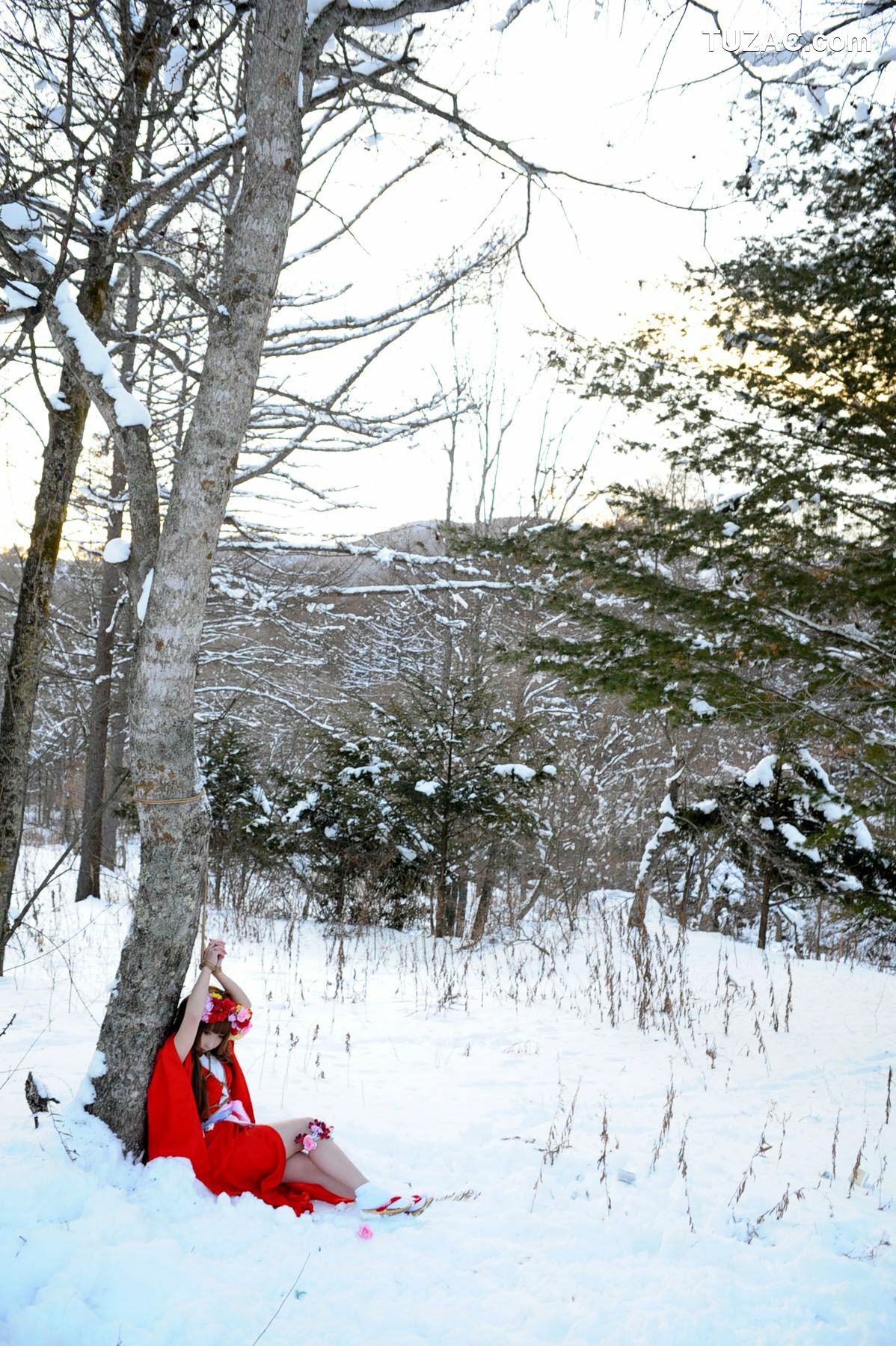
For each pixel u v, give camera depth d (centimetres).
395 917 1426
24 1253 313
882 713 812
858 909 1170
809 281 737
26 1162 370
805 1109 599
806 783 1211
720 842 1452
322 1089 576
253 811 1426
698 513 781
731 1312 338
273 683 1719
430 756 1395
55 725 1781
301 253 895
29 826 2984
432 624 1867
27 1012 701
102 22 487
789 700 782
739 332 768
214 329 383
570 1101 588
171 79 508
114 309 743
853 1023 833
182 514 385
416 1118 537
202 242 552
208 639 1697
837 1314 342
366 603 1964
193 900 411
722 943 1317
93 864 1422
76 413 723
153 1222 354
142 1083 405
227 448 385
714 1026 820
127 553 436
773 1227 420
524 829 1416
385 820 1372
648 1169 480
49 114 482
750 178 501
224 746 1482
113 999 410
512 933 1401
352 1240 377
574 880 1819
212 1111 414
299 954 1060
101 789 1449
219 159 553
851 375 745
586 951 1230
